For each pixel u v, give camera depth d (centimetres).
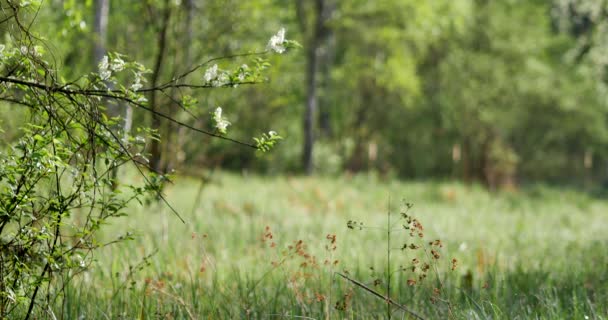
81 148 406
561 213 1725
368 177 2453
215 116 379
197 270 630
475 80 3388
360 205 1569
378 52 3206
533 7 3653
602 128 4025
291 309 502
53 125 392
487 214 1561
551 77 3703
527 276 624
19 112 474
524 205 1933
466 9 3072
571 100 3712
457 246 892
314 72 2734
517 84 3462
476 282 632
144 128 409
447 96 3450
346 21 2761
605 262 722
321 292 524
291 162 2838
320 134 3597
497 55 3503
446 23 2995
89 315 488
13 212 386
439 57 3625
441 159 4253
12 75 391
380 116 3806
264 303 541
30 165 380
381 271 678
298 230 971
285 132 2719
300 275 564
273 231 925
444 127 3725
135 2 1063
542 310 494
